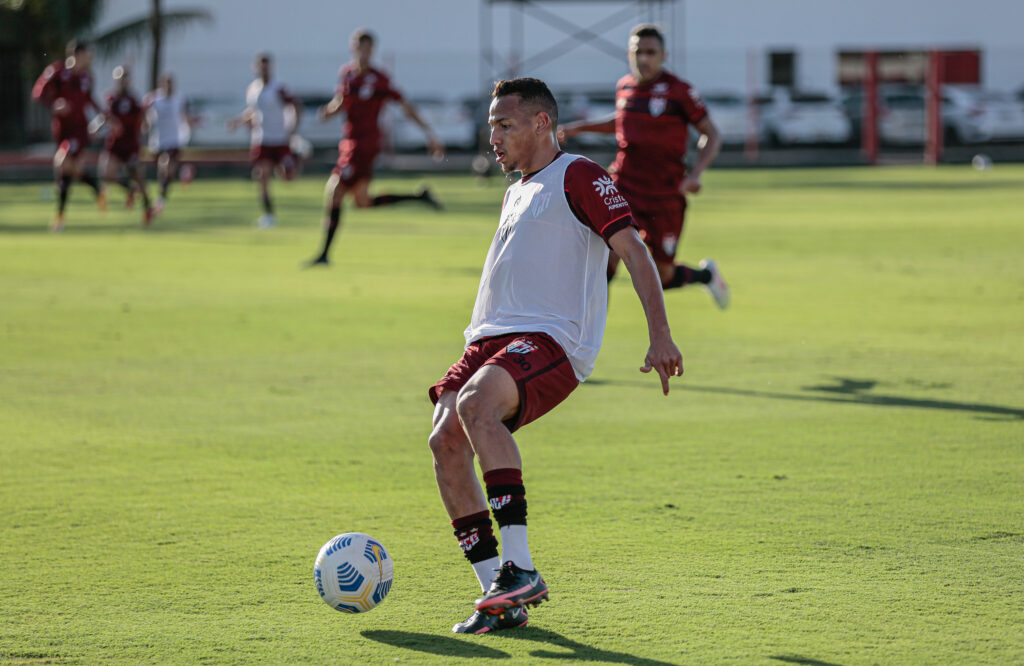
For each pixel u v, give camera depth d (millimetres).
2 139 138500
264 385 29047
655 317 14703
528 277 15234
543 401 14797
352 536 14805
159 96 84688
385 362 31859
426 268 52281
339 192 50688
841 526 18219
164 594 15609
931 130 126188
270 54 157250
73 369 30922
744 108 140125
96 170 120188
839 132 138750
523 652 13672
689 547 17328
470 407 14258
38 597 15492
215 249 59844
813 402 26969
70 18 132375
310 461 22359
